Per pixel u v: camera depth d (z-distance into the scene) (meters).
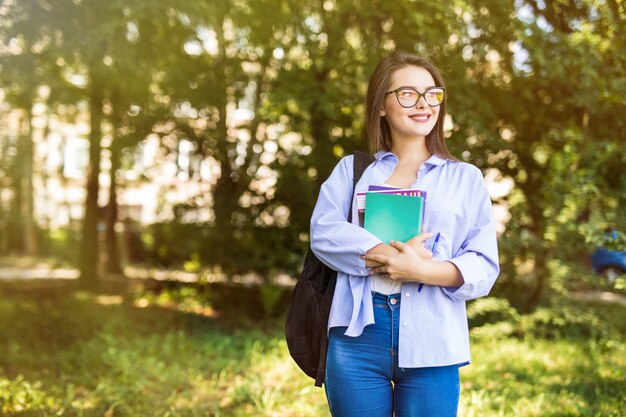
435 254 1.92
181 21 6.87
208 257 8.20
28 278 12.38
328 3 7.09
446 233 1.95
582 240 5.53
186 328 7.23
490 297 6.11
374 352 1.92
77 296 9.42
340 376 1.95
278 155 7.88
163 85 7.87
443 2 5.73
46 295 9.65
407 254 1.83
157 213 8.39
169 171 8.52
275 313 8.02
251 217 8.03
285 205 8.04
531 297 6.24
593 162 5.22
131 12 6.34
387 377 1.95
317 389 4.62
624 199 5.11
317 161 7.52
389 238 1.92
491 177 6.70
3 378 4.79
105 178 11.30
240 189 8.13
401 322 1.90
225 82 8.02
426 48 6.10
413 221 1.90
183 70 7.80
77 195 20.69
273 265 8.11
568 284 5.75
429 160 2.04
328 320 2.04
